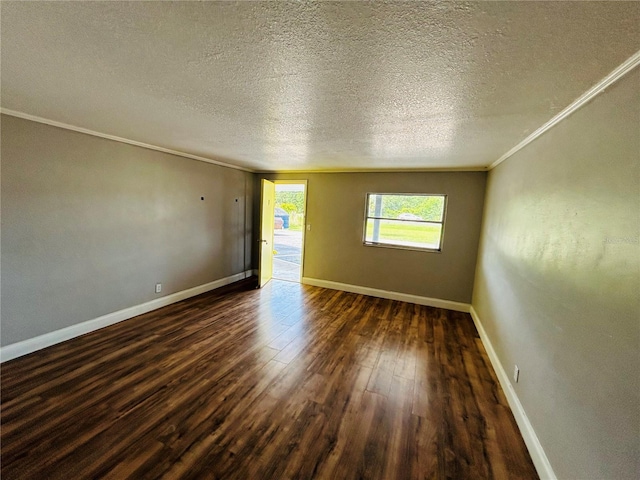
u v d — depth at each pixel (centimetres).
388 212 492
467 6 91
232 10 98
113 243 331
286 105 190
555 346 164
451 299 451
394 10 95
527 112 180
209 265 484
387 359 289
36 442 172
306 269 555
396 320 395
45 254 273
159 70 148
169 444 176
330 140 283
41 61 141
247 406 212
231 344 306
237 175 528
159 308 397
